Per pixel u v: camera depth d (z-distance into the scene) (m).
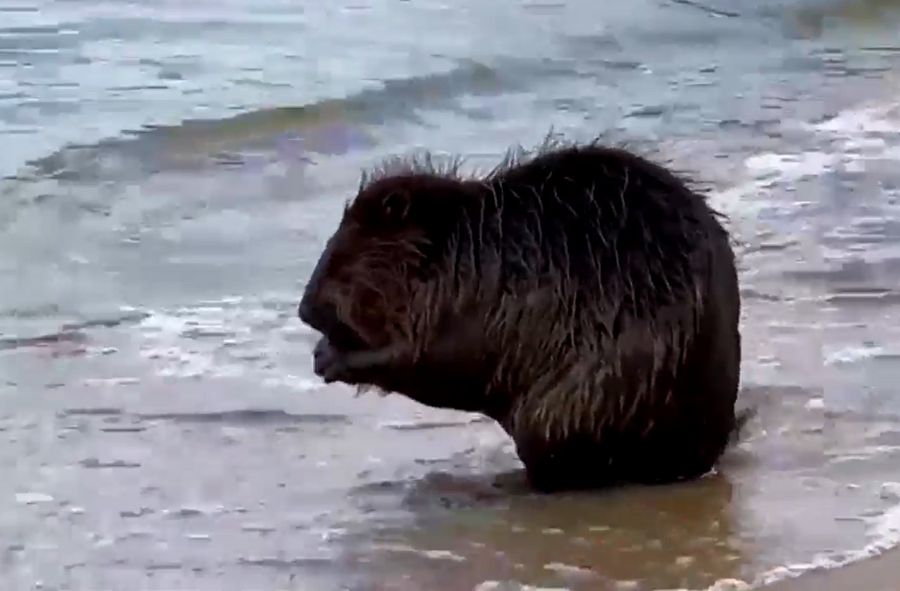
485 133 21.69
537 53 26.62
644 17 29.45
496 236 9.54
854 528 9.59
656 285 9.44
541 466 9.93
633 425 9.62
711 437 9.91
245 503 10.27
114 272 15.14
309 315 9.83
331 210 17.53
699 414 9.74
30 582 9.23
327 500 10.29
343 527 9.83
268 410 11.84
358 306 9.70
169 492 10.46
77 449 11.17
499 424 10.80
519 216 9.55
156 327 13.69
